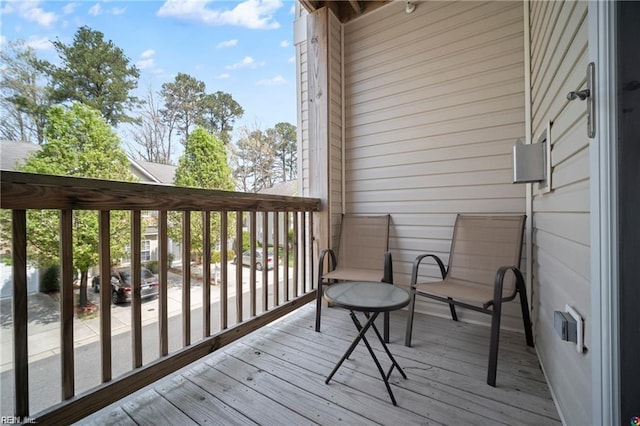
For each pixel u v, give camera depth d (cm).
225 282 181
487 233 215
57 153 553
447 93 248
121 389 125
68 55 943
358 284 178
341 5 304
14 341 97
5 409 200
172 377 157
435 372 160
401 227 272
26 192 97
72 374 112
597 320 78
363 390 144
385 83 280
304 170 339
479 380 152
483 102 233
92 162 577
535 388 145
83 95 955
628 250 71
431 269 256
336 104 296
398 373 159
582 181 94
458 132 243
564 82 117
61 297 110
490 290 188
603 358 75
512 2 221
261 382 152
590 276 85
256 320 201
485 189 232
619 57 71
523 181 166
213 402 136
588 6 82
